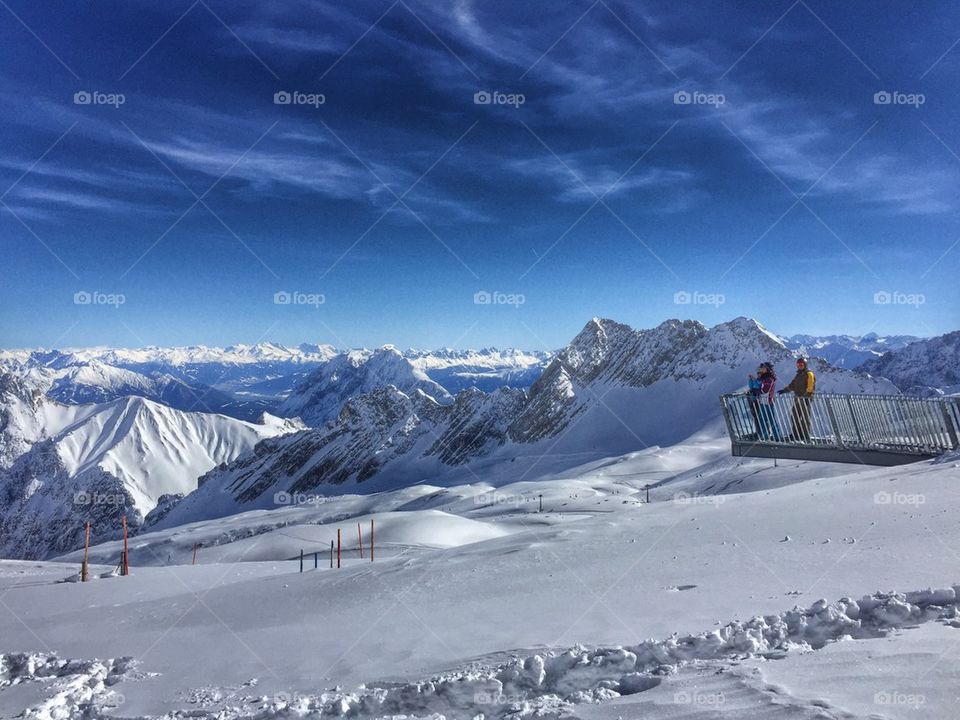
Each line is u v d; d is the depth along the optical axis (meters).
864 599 8.09
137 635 15.99
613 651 8.13
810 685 5.68
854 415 22.23
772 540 13.46
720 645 7.61
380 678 9.18
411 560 20.47
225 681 10.65
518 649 9.16
